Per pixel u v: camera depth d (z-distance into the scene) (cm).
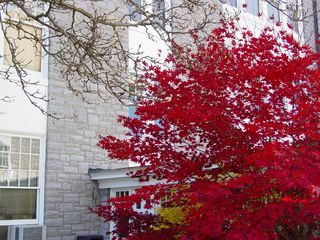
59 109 1009
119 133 1087
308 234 468
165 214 609
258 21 1290
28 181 964
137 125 531
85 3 1075
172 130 518
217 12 1200
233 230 404
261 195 421
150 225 558
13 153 952
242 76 473
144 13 615
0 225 914
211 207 419
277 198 434
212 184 434
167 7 1025
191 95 490
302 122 430
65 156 1008
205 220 414
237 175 498
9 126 944
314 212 383
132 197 474
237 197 427
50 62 1011
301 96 463
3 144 941
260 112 469
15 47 779
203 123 482
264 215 406
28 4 959
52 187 983
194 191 458
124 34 1099
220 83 487
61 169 1000
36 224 950
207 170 506
